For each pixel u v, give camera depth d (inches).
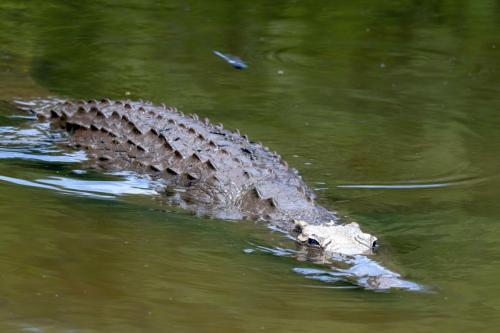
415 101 979.9
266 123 895.1
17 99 912.3
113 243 575.8
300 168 776.3
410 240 610.5
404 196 713.0
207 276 530.0
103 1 1369.3
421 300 503.8
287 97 982.4
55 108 870.4
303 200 674.8
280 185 697.0
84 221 617.6
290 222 637.9
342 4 1412.4
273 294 507.5
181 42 1172.5
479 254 582.6
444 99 987.3
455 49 1185.4
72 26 1217.4
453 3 1422.2
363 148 835.4
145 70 1045.8
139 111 819.4
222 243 598.9
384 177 761.0
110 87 975.6
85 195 677.9
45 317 450.3
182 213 659.4
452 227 639.1
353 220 650.8
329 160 800.9
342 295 511.5
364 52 1170.0
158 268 535.8
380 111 944.9
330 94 998.4
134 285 503.5
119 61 1074.1
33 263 524.7
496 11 1376.7
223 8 1368.1
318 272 550.3
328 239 592.4
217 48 1152.2
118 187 703.7
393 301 502.9
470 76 1075.9
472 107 963.3
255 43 1187.3
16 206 632.4
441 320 474.6
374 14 1357.0
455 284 529.0
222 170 719.1
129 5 1354.6
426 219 657.6
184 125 786.8
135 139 773.9
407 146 844.6
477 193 721.6
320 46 1189.7
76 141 799.7
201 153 745.0
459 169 784.3
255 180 702.5
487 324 470.0
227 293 503.8
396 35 1248.8
